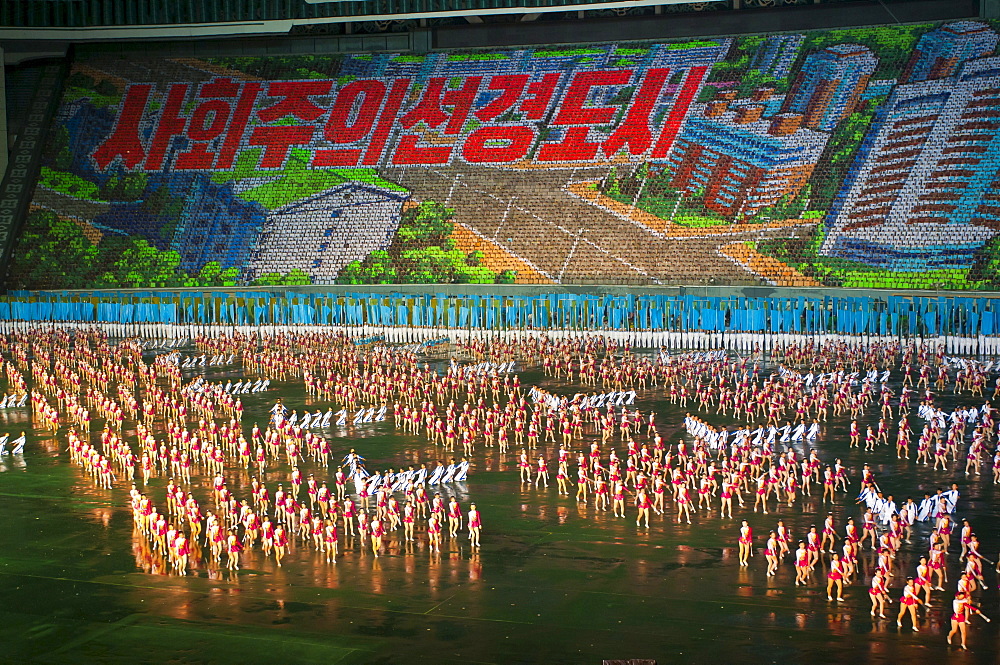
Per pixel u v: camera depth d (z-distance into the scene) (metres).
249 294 101.50
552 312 94.81
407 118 115.12
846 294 88.94
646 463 51.06
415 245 104.75
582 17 119.31
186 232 110.94
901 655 30.98
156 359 84.12
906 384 72.75
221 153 116.25
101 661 32.06
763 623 33.69
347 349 89.38
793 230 95.69
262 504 47.09
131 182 115.62
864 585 36.97
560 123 110.50
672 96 109.12
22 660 32.28
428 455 57.94
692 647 32.00
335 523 44.56
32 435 65.00
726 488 45.88
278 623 34.69
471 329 95.06
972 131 95.25
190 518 43.47
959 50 102.00
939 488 48.34
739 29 114.00
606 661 30.81
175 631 34.22
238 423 63.94
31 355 93.38
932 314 83.12
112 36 116.94
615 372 74.62
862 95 102.31
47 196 115.94
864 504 46.50
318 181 112.00
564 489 50.28
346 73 121.50
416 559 40.97
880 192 95.00
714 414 65.69
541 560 40.38
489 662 31.36
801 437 58.34
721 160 102.38
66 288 108.62
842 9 110.81
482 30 121.75
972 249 88.31
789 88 105.75
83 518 47.47
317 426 65.94
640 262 97.88
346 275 104.38
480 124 112.75
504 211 105.25
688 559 40.06
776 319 87.81
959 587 32.03
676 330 90.75
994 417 61.34
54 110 123.00
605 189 104.12
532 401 71.31
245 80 122.81
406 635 33.47
